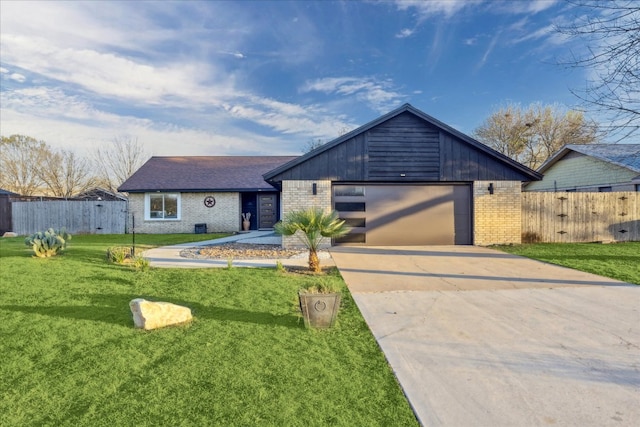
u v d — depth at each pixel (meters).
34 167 33.59
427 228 11.53
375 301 5.18
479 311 4.69
